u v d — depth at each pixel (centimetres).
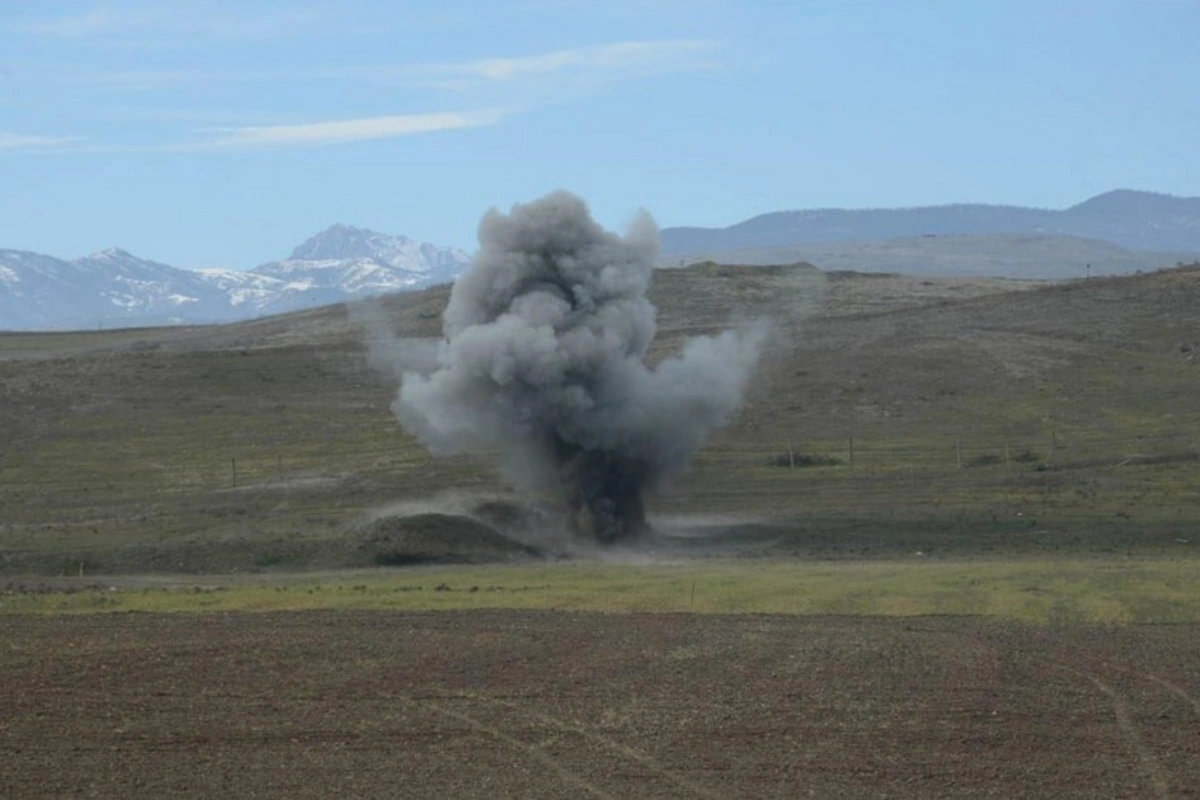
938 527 14925
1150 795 5766
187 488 18275
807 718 6938
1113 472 17788
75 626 9625
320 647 8769
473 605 10450
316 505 16888
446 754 6375
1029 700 7288
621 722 6888
